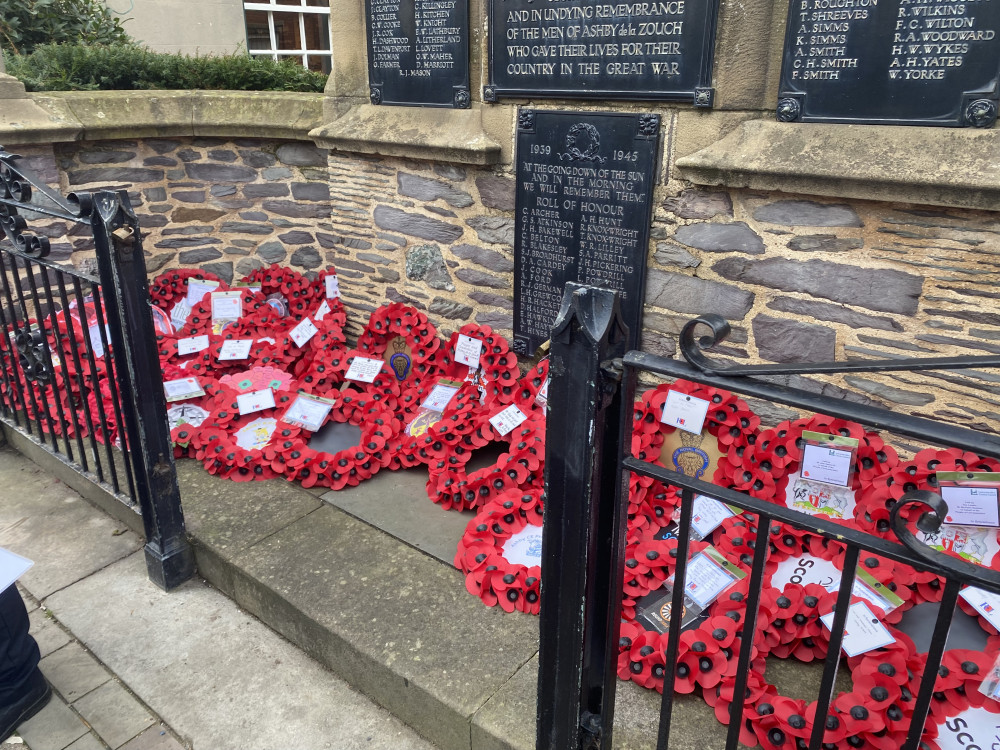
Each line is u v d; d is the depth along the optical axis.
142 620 2.52
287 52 8.03
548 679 1.58
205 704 2.19
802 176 2.18
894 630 1.94
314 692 2.23
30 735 2.10
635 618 2.18
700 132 2.43
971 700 1.75
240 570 2.49
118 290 2.21
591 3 2.53
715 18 2.28
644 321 2.79
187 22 6.98
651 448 2.65
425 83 3.19
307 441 3.29
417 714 2.05
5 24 5.25
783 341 2.47
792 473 2.40
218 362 3.96
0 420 3.48
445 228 3.34
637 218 2.65
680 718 1.87
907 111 2.05
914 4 1.96
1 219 2.69
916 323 2.21
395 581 2.42
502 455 2.79
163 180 4.33
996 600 1.98
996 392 2.12
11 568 1.99
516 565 2.35
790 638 2.01
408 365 3.58
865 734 1.72
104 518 3.09
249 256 4.53
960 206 1.99
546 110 2.78
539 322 3.11
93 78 4.38
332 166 3.71
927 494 0.98
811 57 2.16
